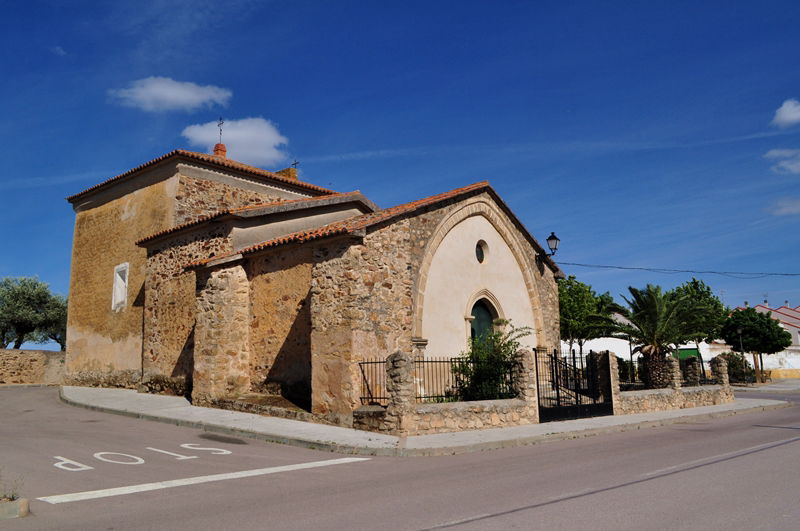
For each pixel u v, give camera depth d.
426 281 16.83
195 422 13.68
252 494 7.42
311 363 14.45
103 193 25.02
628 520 5.93
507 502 6.80
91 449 10.47
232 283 17.16
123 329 22.56
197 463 9.58
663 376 21.88
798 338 61.22
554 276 23.52
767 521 5.88
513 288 20.73
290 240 15.73
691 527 5.67
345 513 6.40
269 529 5.80
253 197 23.30
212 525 5.97
